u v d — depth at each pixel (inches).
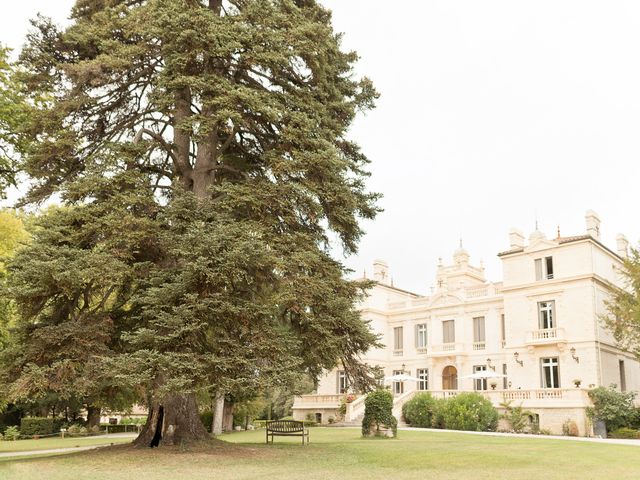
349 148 739.4
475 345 1664.6
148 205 589.9
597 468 515.8
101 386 556.4
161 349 527.5
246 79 683.4
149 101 630.5
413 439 890.1
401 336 1865.2
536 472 483.5
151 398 578.9
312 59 660.1
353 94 778.2
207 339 556.7
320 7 781.9
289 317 674.8
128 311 629.3
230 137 667.4
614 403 1219.9
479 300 1679.4
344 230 700.7
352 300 677.9
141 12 628.7
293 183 616.4
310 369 675.4
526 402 1310.3
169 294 530.3
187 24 600.4
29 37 663.8
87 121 693.3
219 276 525.0
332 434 1045.2
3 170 754.2
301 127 634.8
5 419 1626.5
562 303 1441.9
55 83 666.2
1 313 806.5
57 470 465.7
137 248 590.2
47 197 673.0
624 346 1471.5
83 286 561.0
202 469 470.9
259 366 541.0
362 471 474.3
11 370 541.6
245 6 682.8
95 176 581.3
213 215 584.4
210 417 1428.4
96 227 561.3
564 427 1227.9
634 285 1267.2
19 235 916.6
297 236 624.1
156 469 470.3
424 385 1764.3
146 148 620.4
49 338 529.3
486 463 542.9
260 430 1440.7
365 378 681.6
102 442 1109.7
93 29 658.8
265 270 598.2
